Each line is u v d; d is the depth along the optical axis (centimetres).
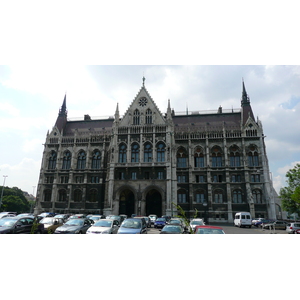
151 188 6281
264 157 6894
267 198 6519
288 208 5806
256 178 6800
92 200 7175
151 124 6788
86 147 7725
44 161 7844
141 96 7162
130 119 6969
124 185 6375
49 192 7600
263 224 4931
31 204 12769
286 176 5831
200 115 8175
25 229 2278
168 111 6894
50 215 4772
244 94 7888
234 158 7062
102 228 2538
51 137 8088
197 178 7062
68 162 7775
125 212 6744
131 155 6675
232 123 7662
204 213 6650
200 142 7294
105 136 7631
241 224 5172
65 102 8994
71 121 8844
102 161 7400
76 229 2570
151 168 6419
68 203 7212
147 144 6712
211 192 6769
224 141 7094
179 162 7262
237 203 6612
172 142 6706
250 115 7500
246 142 7081
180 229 2412
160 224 4241
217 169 6975
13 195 10325
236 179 6850
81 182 7425
